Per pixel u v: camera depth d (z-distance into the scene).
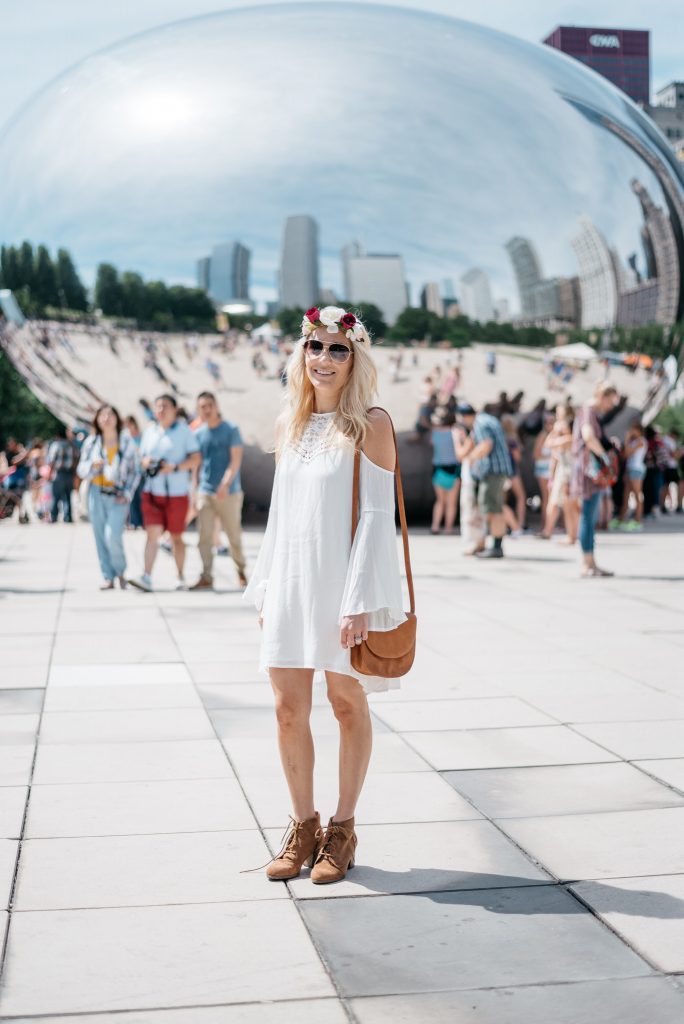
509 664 6.98
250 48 15.55
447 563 12.47
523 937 3.19
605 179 15.72
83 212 15.69
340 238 14.94
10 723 5.52
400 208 14.94
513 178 15.20
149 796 4.41
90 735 5.30
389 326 15.10
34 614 9.00
